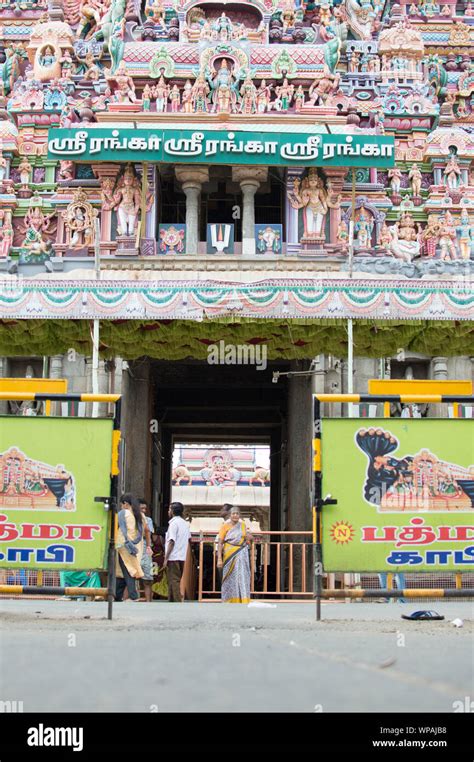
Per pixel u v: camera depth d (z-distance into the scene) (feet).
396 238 82.58
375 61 92.02
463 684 13.15
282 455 103.24
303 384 86.17
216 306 55.62
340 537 29.01
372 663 15.66
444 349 61.31
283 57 83.71
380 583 47.24
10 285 55.62
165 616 31.42
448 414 75.25
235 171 78.84
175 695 11.85
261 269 77.77
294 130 81.15
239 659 16.11
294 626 25.84
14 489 28.76
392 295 55.83
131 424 84.53
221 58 83.25
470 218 87.04
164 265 77.87
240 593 52.70
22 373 81.05
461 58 102.01
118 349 62.03
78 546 28.63
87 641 19.67
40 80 89.71
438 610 36.52
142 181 78.79
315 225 79.51
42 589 28.91
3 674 13.87
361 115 88.74
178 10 86.17
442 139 87.76
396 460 29.32
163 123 80.94
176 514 56.24
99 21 92.27
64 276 69.67
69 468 28.84
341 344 62.03
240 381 100.17
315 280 55.93
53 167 86.84
